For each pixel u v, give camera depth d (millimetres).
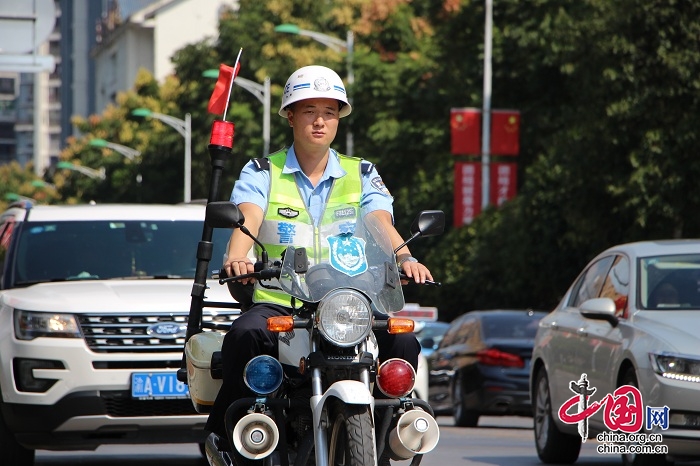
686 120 63031
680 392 22688
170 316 23234
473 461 27391
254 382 14141
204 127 156750
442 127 108312
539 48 98250
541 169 77812
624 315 25156
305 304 14328
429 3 109375
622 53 63438
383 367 14039
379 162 116125
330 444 13773
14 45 44781
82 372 22797
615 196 65688
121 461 27891
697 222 64125
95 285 24391
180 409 22984
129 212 26828
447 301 95688
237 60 17781
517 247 79500
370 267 14562
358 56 114625
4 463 24344
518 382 42938
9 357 23172
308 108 15469
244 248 15000
